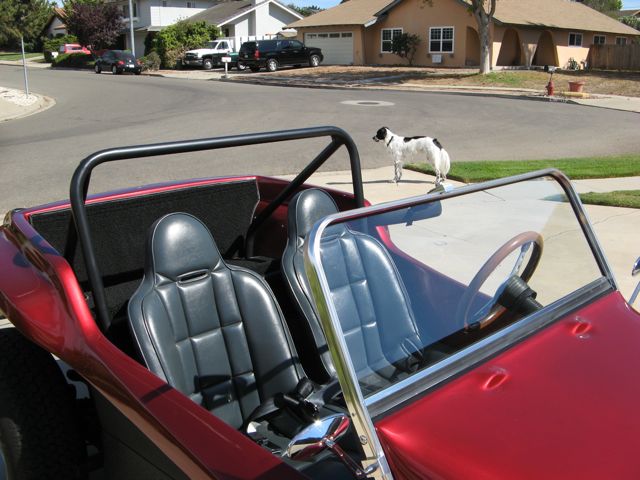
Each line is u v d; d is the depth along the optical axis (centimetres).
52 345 247
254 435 243
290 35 5047
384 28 3897
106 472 269
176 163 1188
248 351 283
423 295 256
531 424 193
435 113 1952
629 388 212
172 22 5400
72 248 331
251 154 1276
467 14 3462
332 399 251
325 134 343
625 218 744
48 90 2952
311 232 208
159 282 267
